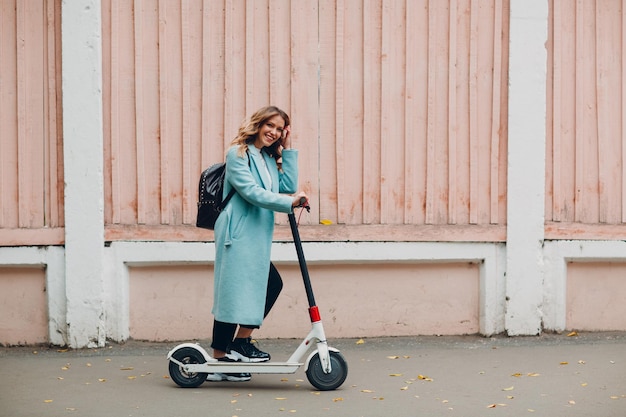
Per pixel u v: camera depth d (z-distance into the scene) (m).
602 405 5.38
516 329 7.44
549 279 7.50
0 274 7.17
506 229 7.43
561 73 7.50
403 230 7.34
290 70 7.27
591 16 7.50
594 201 7.52
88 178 7.07
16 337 7.18
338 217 7.31
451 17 7.36
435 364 6.53
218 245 5.80
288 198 5.61
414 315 7.45
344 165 7.32
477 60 7.40
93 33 7.04
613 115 7.53
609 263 7.53
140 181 7.18
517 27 7.35
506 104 7.42
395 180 7.37
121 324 7.17
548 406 5.35
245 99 7.24
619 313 7.53
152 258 7.15
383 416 5.12
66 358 6.81
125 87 7.18
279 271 7.32
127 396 5.61
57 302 7.14
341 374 5.74
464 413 5.19
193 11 7.20
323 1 7.28
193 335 7.27
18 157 7.11
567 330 7.53
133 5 7.15
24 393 5.72
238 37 7.23
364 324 7.40
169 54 7.20
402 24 7.35
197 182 7.21
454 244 7.39
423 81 7.37
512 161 7.39
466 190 7.42
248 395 5.62
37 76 7.11
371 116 7.34
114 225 7.15
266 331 7.35
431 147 7.38
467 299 7.49
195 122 7.22
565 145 7.52
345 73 7.31
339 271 7.37
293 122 7.27
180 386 5.84
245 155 5.70
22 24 7.09
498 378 6.09
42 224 7.14
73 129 7.05
